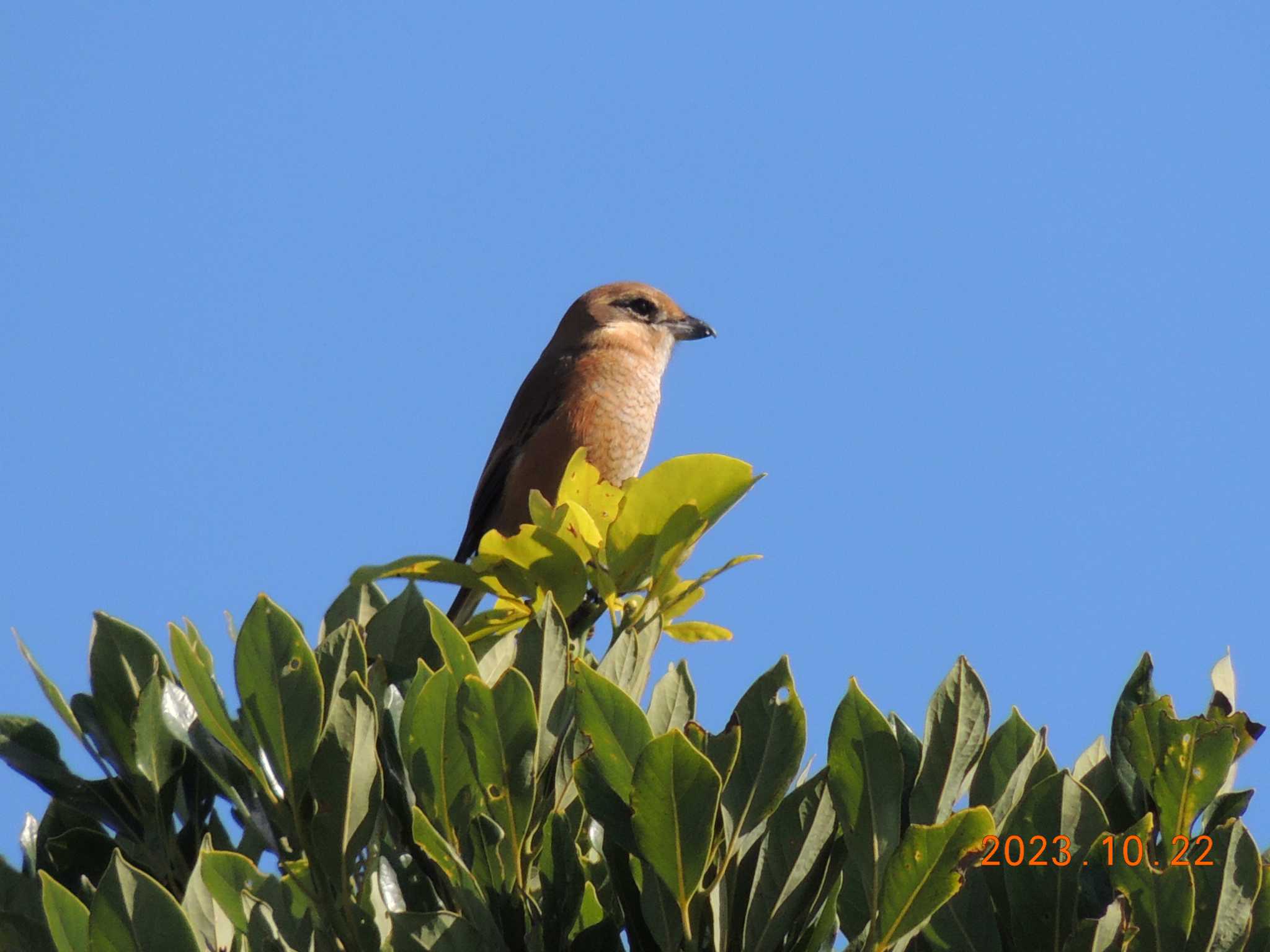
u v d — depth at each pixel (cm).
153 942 345
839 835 424
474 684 413
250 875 404
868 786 396
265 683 398
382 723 455
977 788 442
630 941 405
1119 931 391
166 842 464
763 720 412
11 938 407
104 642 475
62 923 356
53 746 476
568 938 409
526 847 420
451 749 420
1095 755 485
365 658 429
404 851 439
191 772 481
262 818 447
